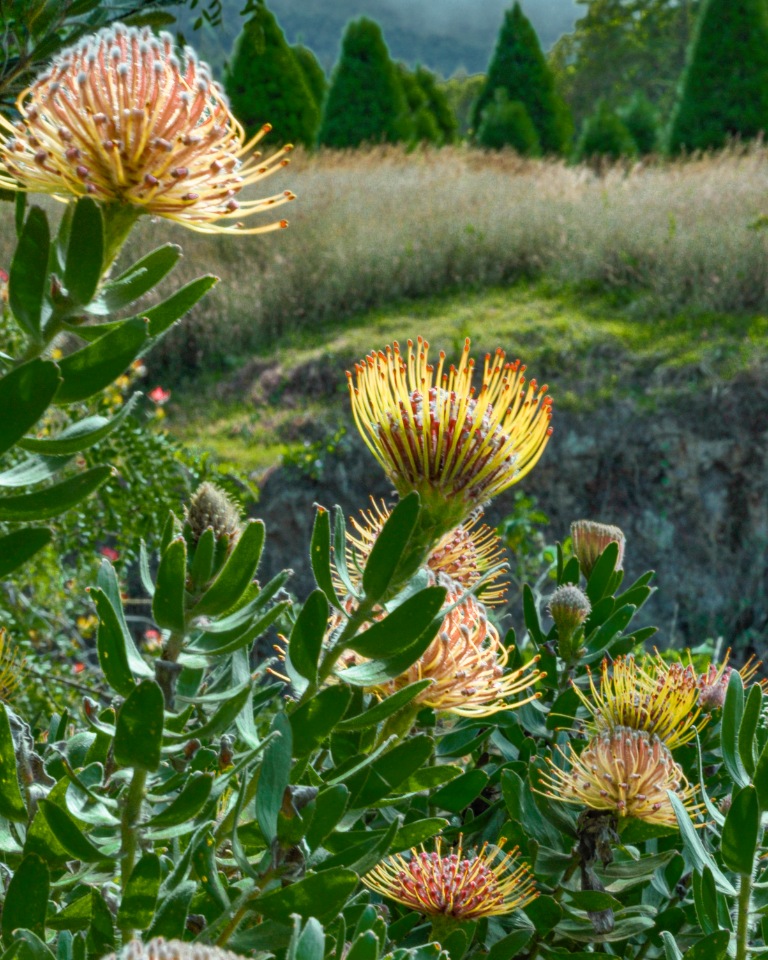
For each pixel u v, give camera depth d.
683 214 12.09
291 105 17.52
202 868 1.22
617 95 38.00
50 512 0.98
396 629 1.14
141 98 0.95
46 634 4.61
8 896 1.01
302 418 10.28
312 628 1.18
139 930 1.04
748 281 10.50
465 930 1.54
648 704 1.77
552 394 9.73
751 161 14.41
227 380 11.46
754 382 9.27
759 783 1.34
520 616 7.41
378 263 12.42
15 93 1.49
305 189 14.61
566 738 2.11
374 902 1.80
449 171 15.70
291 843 1.06
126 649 1.08
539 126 21.69
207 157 0.98
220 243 12.90
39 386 0.89
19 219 0.99
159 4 1.57
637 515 9.29
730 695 1.48
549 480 9.41
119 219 0.98
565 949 1.77
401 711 1.40
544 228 12.54
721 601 9.00
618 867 1.69
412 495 1.13
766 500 8.98
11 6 1.49
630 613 2.16
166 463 4.82
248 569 1.07
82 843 1.02
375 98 19.45
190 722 1.55
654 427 9.34
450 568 1.63
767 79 17.22
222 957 0.76
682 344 9.99
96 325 0.99
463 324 11.10
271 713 2.59
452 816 2.03
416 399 1.24
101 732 1.22
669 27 37.41
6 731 1.08
